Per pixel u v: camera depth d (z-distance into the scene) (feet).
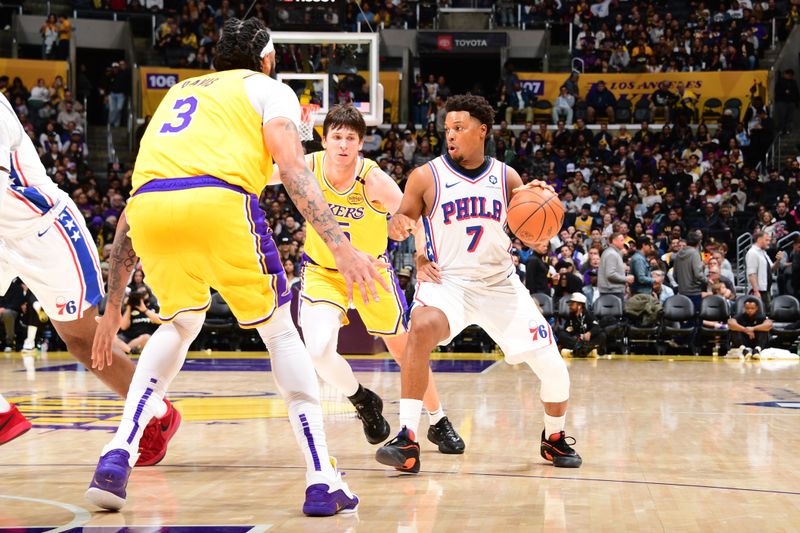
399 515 8.84
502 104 62.75
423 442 14.46
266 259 8.97
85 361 12.09
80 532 7.96
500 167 12.46
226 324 41.04
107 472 8.64
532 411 18.61
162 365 9.32
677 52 66.85
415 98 63.72
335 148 14.03
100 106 62.44
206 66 64.69
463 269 12.19
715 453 13.14
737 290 46.65
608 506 9.35
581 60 67.62
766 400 21.07
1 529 8.09
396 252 46.96
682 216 51.34
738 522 8.58
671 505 9.41
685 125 60.70
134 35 68.49
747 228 51.57
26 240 11.30
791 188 53.62
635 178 56.70
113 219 48.75
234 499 9.59
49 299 11.63
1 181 9.00
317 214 8.69
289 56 38.09
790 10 67.36
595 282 41.60
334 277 14.26
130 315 37.83
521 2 69.72
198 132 8.95
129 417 9.04
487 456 12.95
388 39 67.36
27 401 20.39
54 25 62.59
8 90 58.44
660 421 17.03
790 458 12.72
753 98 61.00
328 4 38.37
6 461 12.07
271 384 25.34
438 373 29.40
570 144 59.62
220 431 15.37
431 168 12.38
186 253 8.77
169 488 10.21
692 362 35.65
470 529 8.23
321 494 8.79
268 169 9.29
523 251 43.34
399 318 14.55
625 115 63.16
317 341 13.48
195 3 68.28
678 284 40.29
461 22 69.00
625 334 39.63
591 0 70.38
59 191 11.73
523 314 12.07
